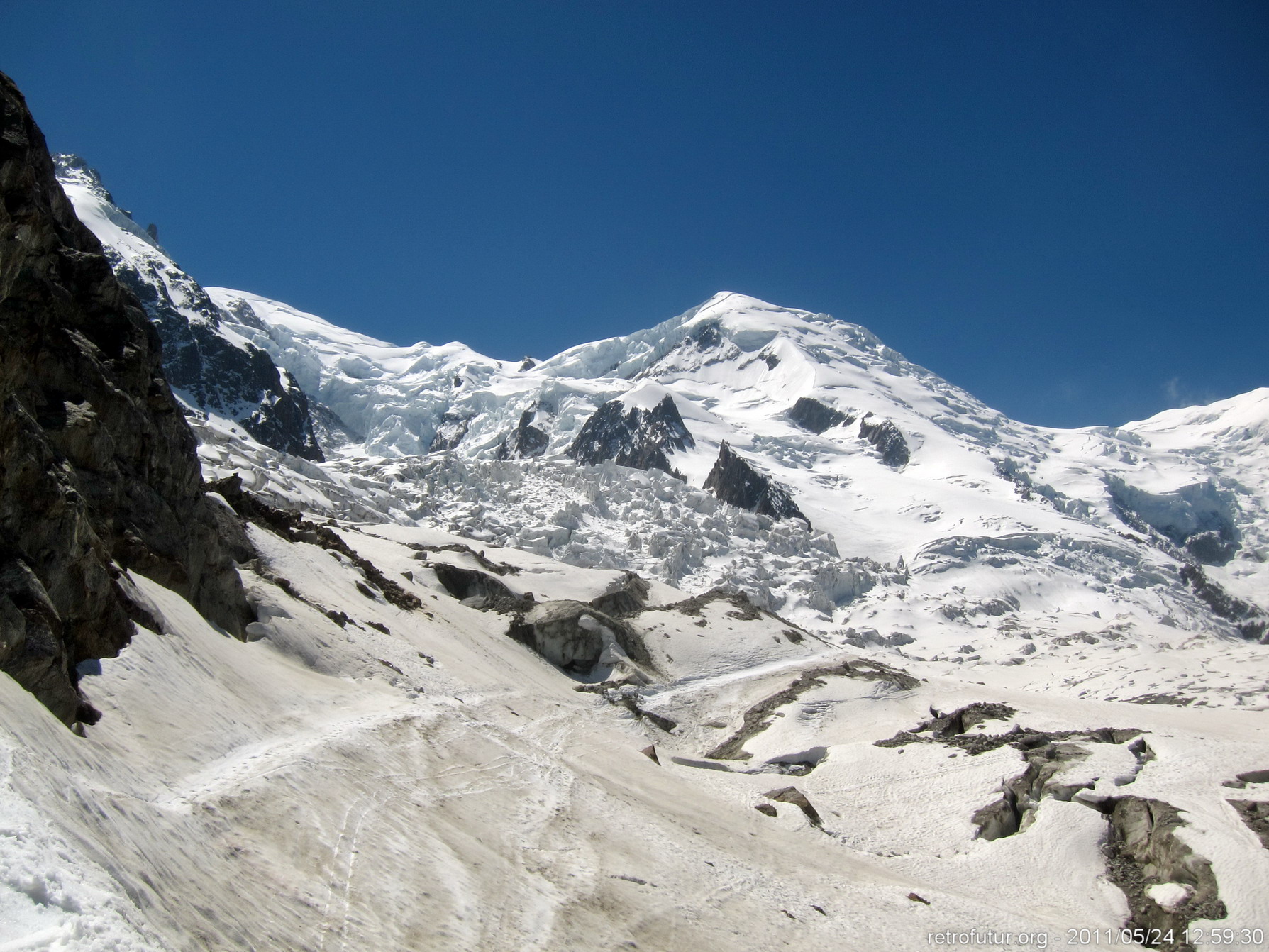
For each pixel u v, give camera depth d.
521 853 37.88
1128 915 54.62
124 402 48.62
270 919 24.08
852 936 42.28
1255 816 60.50
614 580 129.88
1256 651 151.88
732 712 98.38
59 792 21.19
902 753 80.88
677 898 39.44
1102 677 148.50
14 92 43.38
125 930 16.98
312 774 34.81
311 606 65.19
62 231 51.53
